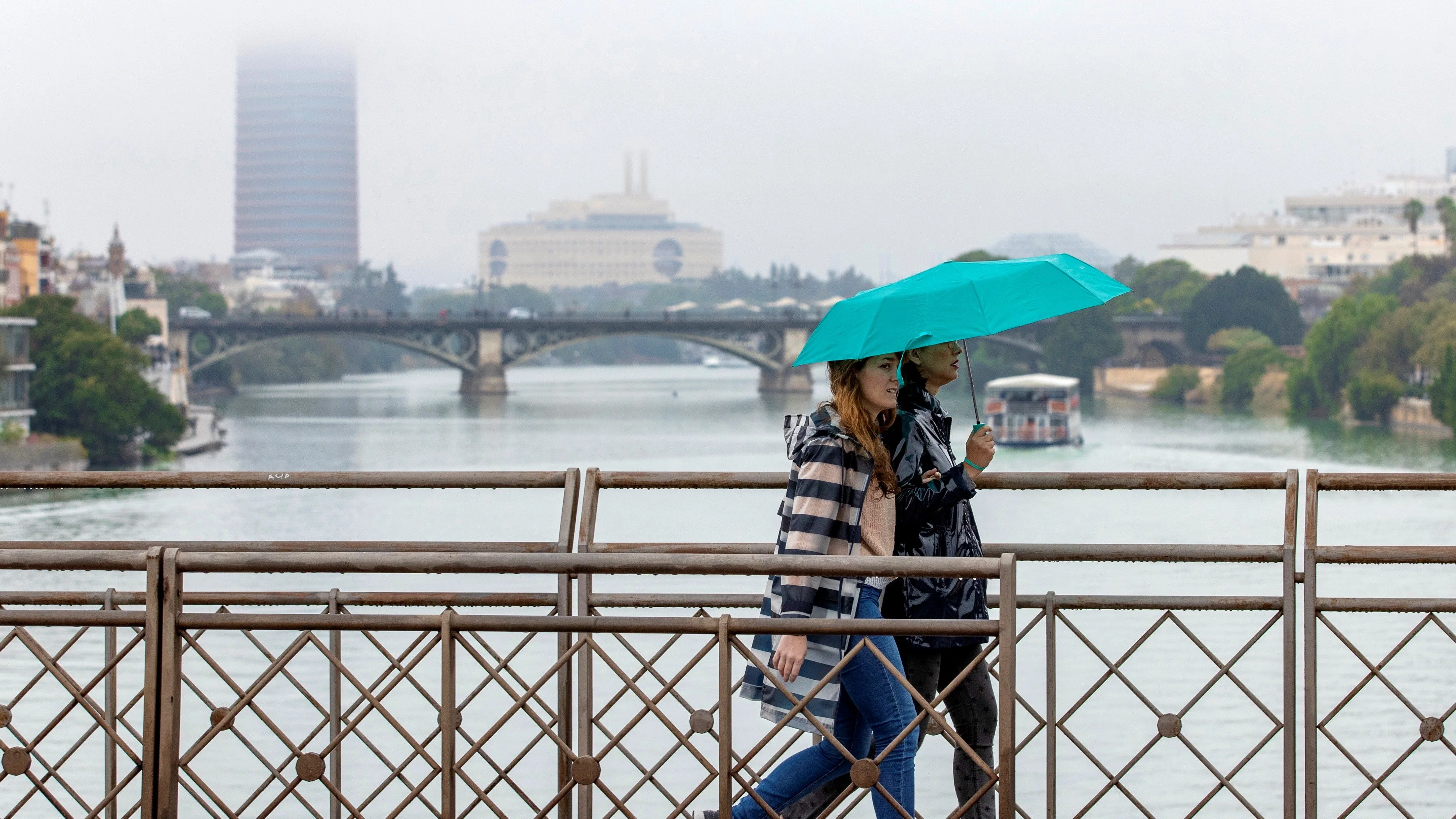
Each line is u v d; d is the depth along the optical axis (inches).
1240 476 239.0
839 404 223.5
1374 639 1229.7
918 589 235.8
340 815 227.5
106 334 4485.7
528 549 251.1
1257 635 240.7
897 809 223.6
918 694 211.9
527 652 1073.5
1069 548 240.7
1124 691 1081.4
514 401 7593.5
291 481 255.0
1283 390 6865.2
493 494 3476.9
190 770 219.1
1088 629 1315.2
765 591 241.0
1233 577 1830.7
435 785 829.2
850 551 222.5
